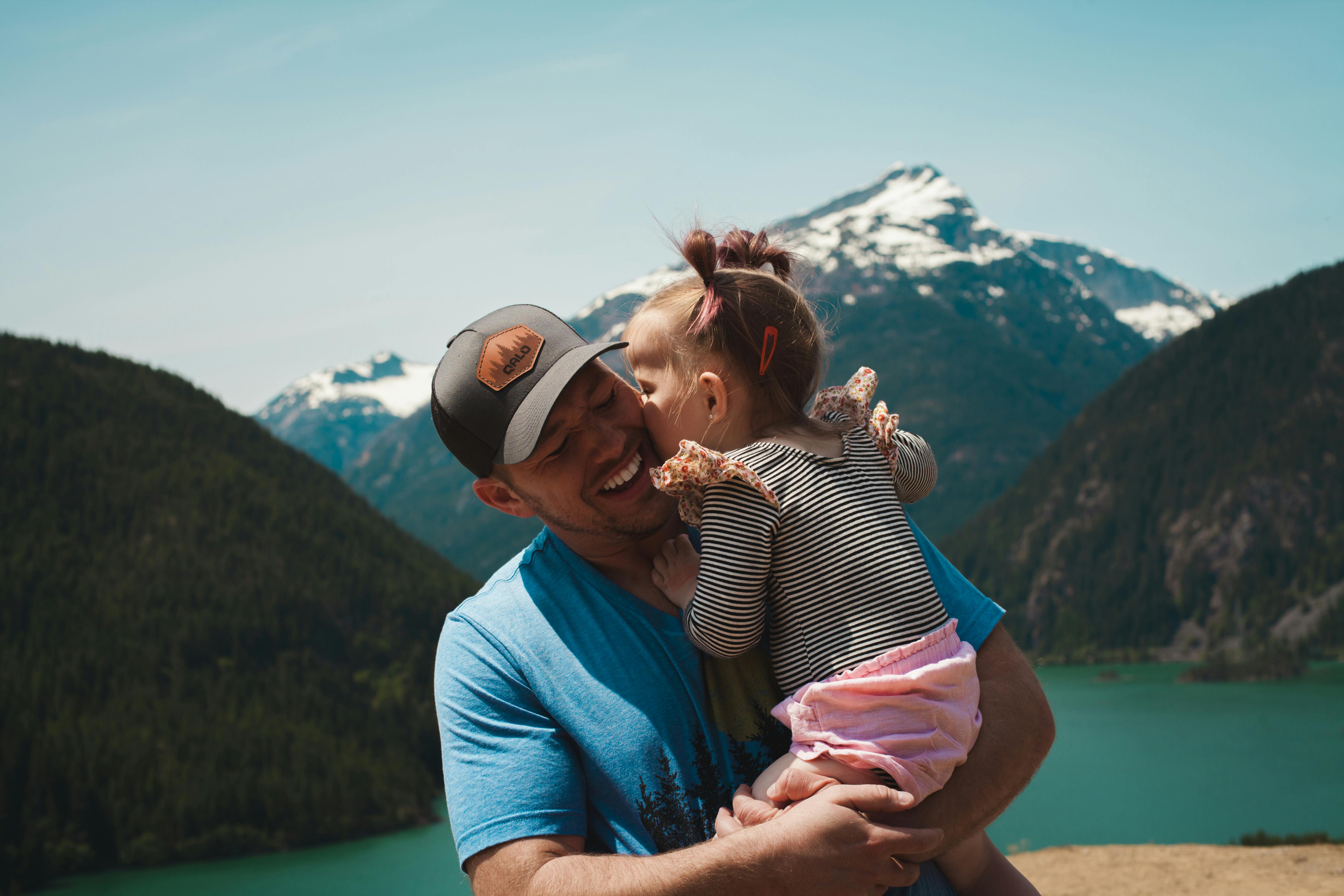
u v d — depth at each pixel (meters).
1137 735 85.31
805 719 1.83
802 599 1.88
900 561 1.89
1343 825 52.56
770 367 2.03
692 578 1.99
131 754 75.81
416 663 102.06
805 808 1.66
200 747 79.06
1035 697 1.98
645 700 1.86
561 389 1.85
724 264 2.24
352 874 61.03
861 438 2.10
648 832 1.77
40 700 81.88
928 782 1.76
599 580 2.01
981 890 2.09
